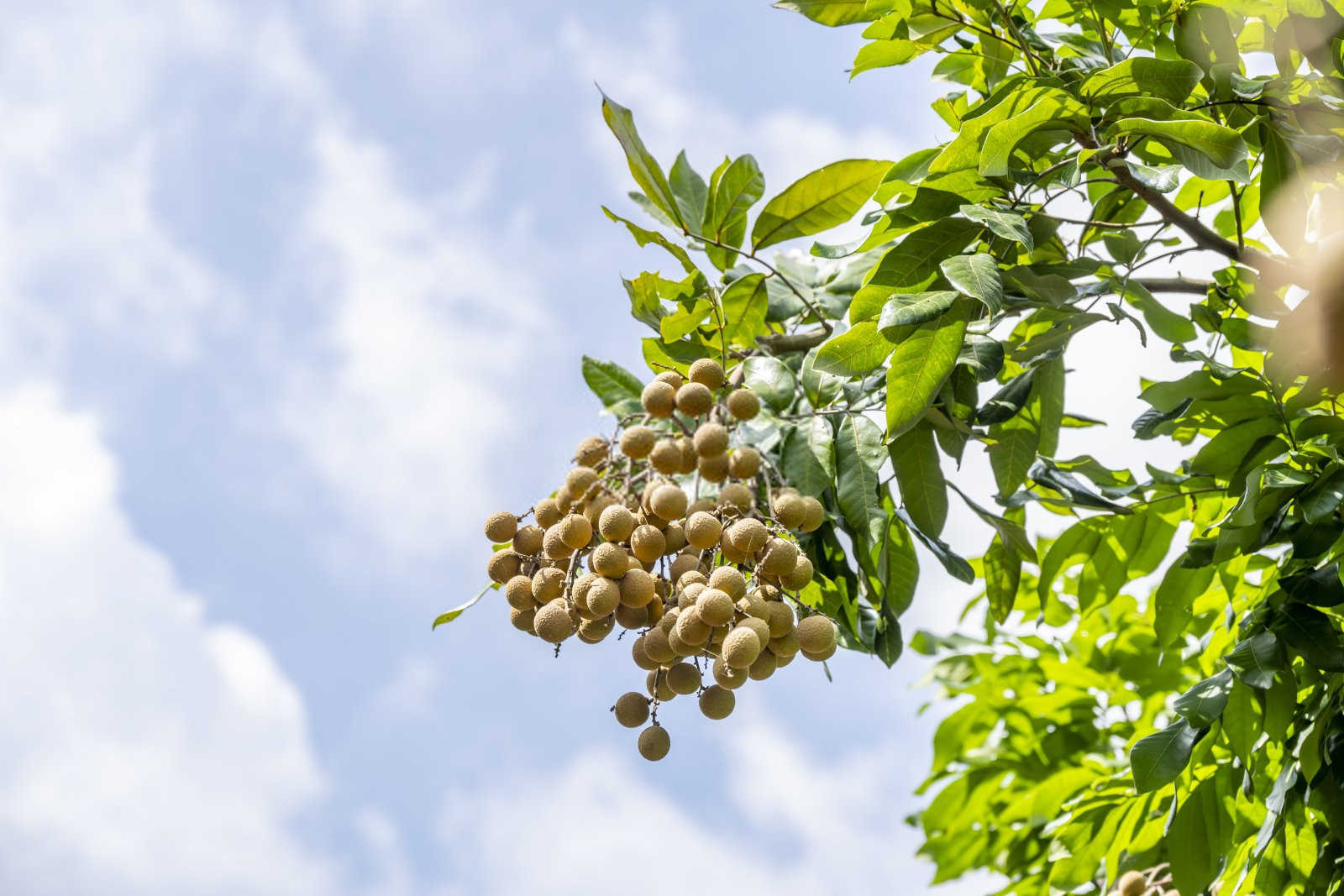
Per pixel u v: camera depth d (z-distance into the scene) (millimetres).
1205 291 2965
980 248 2832
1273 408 2857
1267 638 2793
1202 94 2842
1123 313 2840
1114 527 3059
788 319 2996
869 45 3000
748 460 2688
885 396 2877
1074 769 3467
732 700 2656
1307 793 2861
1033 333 3004
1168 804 3064
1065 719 3641
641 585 2629
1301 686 2881
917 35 2980
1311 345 2799
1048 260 2920
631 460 2711
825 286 3000
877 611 2912
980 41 2977
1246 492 2775
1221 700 2814
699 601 2576
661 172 2871
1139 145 2850
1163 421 2914
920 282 2697
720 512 2654
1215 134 2672
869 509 2814
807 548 2883
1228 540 2822
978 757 3703
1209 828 2926
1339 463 2797
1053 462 3004
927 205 2783
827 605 2875
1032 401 3010
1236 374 2848
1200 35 2838
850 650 2879
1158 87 2729
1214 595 3105
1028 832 3561
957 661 3893
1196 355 2869
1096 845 3162
